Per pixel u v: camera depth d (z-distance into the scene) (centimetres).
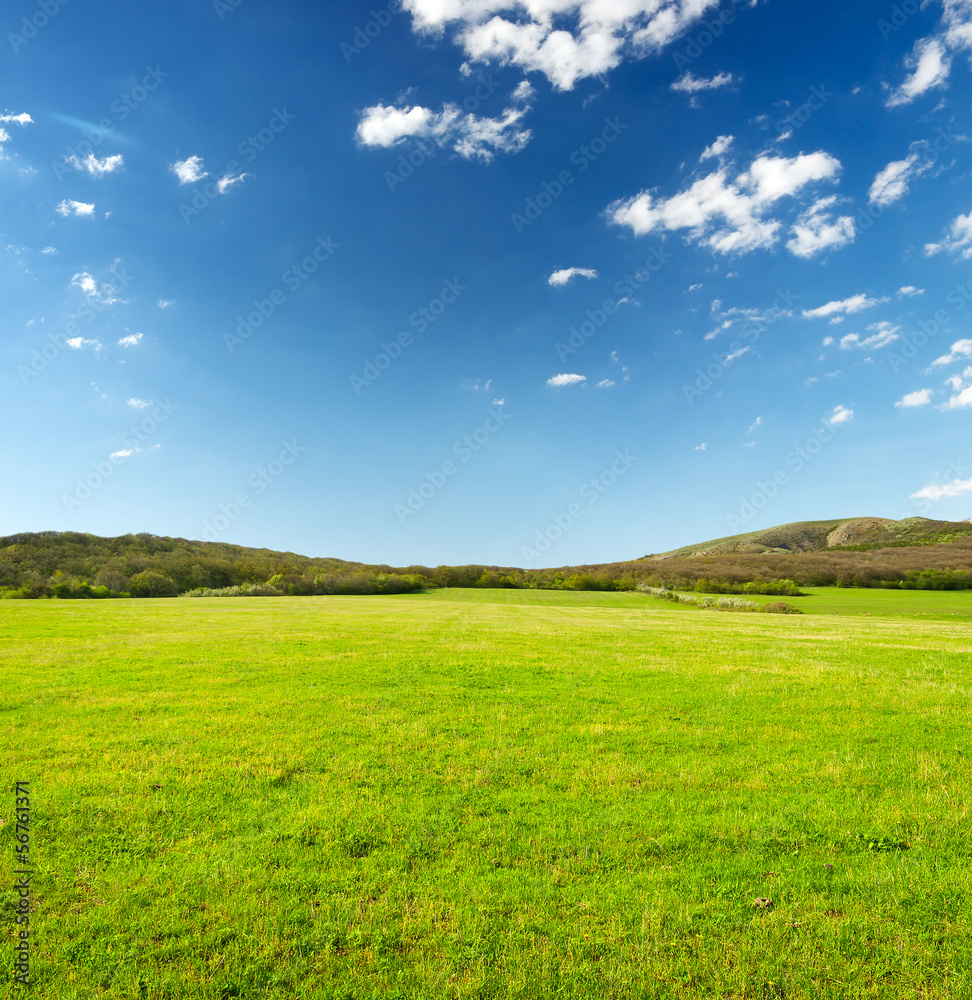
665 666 1908
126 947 556
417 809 845
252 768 998
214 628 3052
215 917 602
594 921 600
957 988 506
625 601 8919
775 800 876
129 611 4288
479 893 642
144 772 974
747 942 566
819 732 1197
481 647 2364
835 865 700
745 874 683
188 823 799
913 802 862
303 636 2692
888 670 1811
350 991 511
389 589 10325
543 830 784
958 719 1258
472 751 1095
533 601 8631
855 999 502
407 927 586
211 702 1423
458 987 511
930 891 639
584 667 1898
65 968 528
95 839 751
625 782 949
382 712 1349
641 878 672
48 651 2142
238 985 516
